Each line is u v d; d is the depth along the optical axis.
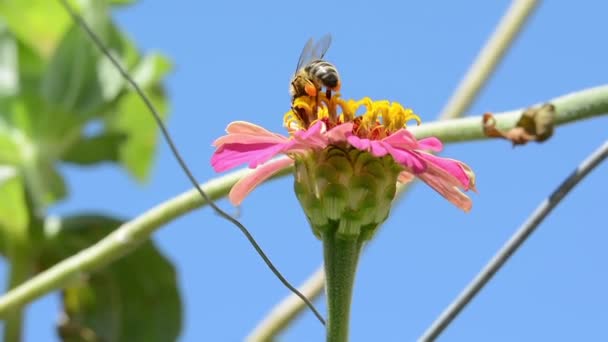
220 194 0.66
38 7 0.83
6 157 0.81
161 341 0.80
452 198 0.58
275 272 0.59
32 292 0.68
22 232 0.80
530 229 0.57
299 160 0.58
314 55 0.65
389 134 0.60
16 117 0.81
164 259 0.81
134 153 0.88
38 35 0.84
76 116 0.81
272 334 0.74
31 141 0.81
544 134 0.60
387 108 0.60
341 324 0.58
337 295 0.58
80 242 0.80
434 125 0.62
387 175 0.58
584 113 0.60
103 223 0.81
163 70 0.85
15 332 0.78
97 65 0.82
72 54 0.82
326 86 0.63
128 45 0.84
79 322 0.80
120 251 0.67
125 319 0.80
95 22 0.83
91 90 0.82
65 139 0.81
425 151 0.60
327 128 0.60
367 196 0.58
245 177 0.59
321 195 0.58
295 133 0.57
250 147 0.58
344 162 0.58
